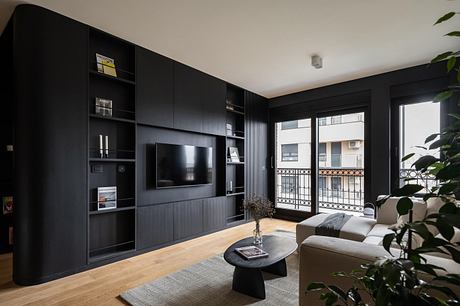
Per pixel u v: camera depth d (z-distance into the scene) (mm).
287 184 5523
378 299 634
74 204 2561
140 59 3184
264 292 2104
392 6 2326
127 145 3205
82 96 2645
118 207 3012
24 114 2314
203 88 4012
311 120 4859
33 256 2309
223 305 1996
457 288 888
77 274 2539
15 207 2344
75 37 2602
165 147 3498
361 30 2748
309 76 4168
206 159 4090
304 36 2883
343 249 1224
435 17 2496
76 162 2586
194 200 3801
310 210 4859
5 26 2686
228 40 2992
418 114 3781
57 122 2463
